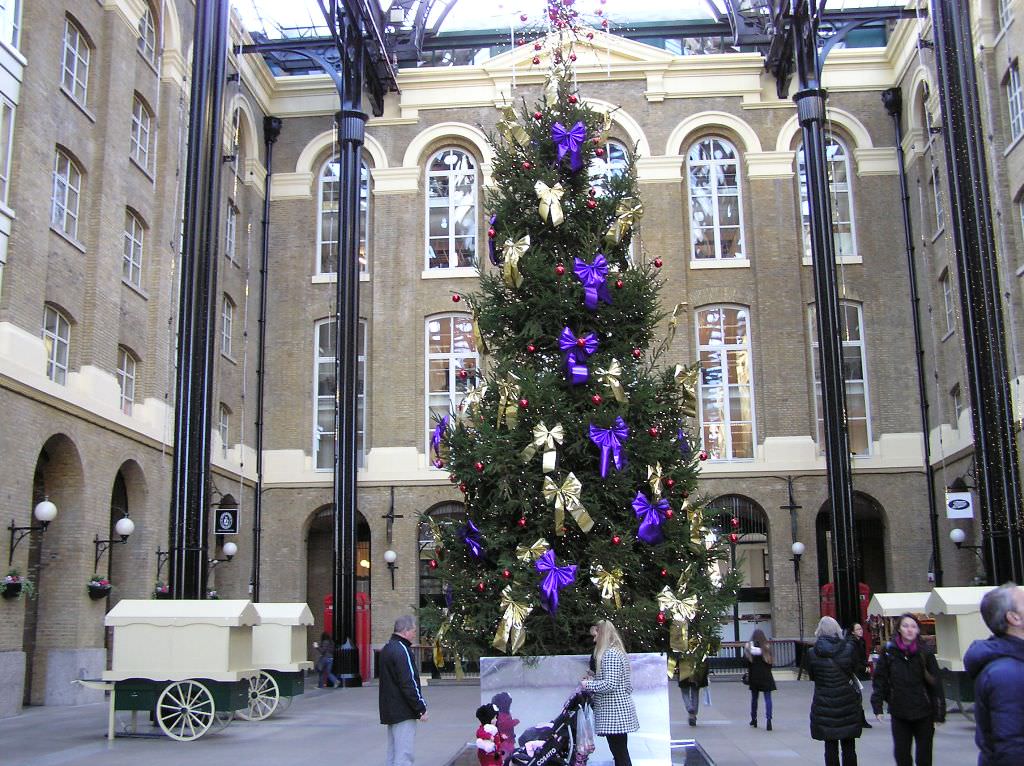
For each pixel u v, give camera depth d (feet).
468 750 35.94
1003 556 65.21
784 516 93.76
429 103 103.30
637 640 34.63
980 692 15.74
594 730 29.04
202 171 60.23
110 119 71.92
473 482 34.37
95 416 67.05
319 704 66.39
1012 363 73.97
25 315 60.59
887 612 58.85
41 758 40.75
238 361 95.66
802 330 97.14
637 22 106.52
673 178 100.12
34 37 62.85
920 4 87.40
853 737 27.96
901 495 94.02
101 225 69.97
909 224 98.02
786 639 91.09
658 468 33.88
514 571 32.65
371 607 94.07
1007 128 77.82
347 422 86.07
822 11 86.33
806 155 86.63
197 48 61.46
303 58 106.22
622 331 36.22
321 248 103.24
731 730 49.34
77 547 65.05
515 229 37.32
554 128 37.24
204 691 46.96
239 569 92.73
